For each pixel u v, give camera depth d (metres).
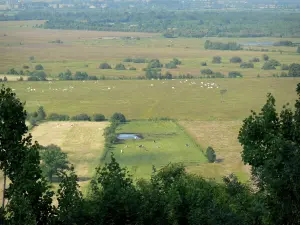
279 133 75.12
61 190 78.81
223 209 82.00
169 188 85.81
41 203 71.44
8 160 72.31
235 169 167.50
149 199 78.69
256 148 75.69
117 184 77.75
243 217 81.19
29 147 75.44
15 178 71.25
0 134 72.38
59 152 155.88
